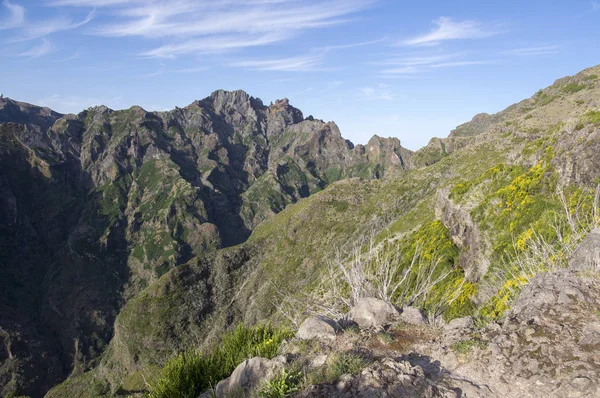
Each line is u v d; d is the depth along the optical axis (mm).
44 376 179250
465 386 5332
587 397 4602
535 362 5414
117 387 115438
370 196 140500
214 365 7914
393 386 5262
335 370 5824
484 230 27953
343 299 9758
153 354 122188
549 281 7402
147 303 131625
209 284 138625
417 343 6949
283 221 157125
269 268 132625
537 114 87062
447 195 38125
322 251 122062
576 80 139875
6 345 179000
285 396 5594
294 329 9570
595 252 7672
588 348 5355
